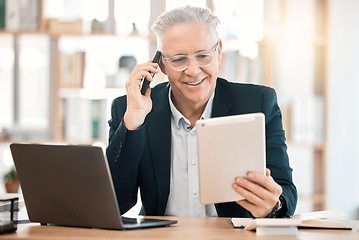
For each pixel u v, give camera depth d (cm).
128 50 421
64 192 165
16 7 405
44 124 412
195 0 412
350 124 439
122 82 413
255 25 418
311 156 425
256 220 153
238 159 164
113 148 199
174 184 217
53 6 416
